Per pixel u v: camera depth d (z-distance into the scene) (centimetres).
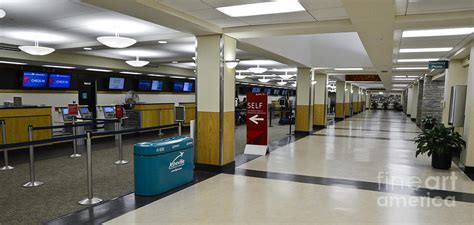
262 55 853
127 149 859
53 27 630
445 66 907
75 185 510
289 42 921
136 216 378
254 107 809
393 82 2200
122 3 402
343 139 1087
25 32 679
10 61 903
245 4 435
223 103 606
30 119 817
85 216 377
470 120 611
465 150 624
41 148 851
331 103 2856
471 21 458
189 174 529
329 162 699
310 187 502
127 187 505
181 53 990
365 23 478
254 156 769
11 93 1016
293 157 756
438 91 1498
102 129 1141
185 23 508
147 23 595
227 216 380
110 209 401
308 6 438
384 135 1216
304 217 379
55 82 1124
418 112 1738
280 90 3297
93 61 1055
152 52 970
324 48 1151
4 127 696
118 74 1382
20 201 432
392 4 383
